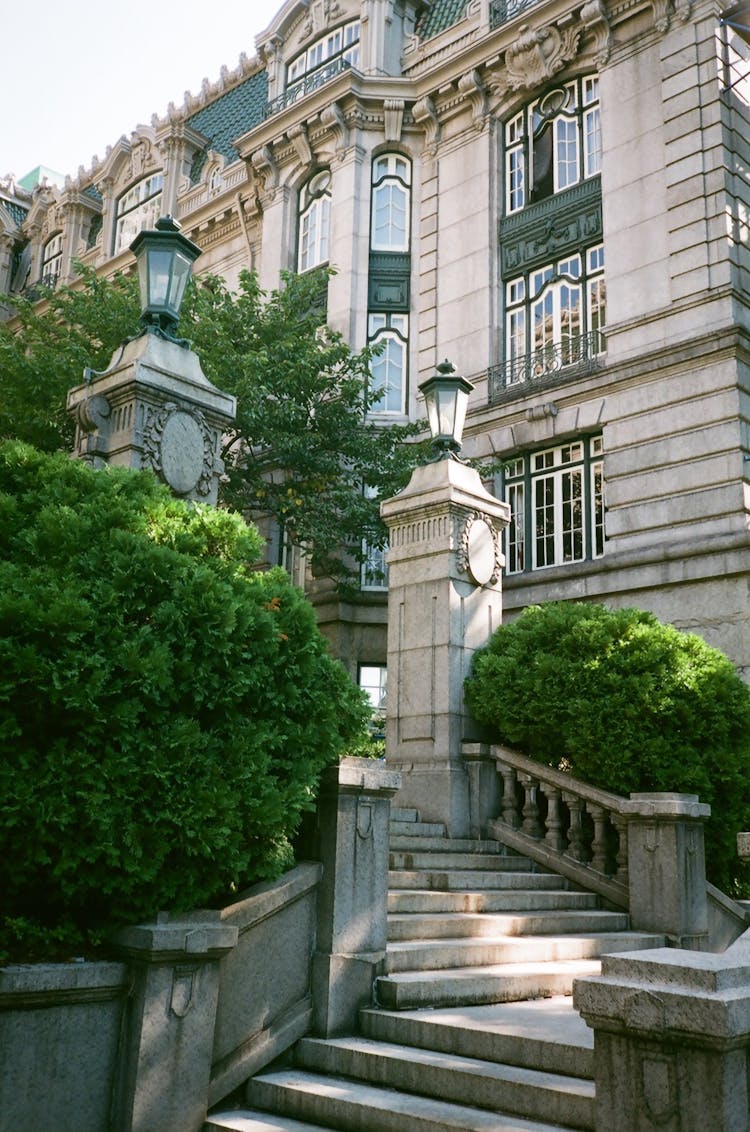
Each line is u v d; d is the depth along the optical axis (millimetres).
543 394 21594
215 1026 5559
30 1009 4828
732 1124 3596
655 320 19891
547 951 7641
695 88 20109
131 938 5168
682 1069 3725
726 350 18688
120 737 5180
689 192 19781
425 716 10992
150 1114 5070
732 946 4387
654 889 8938
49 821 4891
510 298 23578
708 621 18078
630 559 19234
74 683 5004
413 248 25734
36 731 5148
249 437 19891
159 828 5203
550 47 23078
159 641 5512
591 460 21125
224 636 5625
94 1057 5027
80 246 36312
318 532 19781
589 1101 4574
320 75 28031
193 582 5727
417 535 11539
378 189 26406
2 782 4895
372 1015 6074
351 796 6477
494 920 7922
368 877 6516
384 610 23812
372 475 20672
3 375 18422
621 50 21703
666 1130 3717
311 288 21141
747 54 20859
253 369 18750
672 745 9922
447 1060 5383
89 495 6199
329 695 6523
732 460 18328
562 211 22656
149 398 8078
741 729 10344
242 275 20406
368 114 26312
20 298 19641
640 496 19547
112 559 5633
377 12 26750
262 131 27953
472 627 11266
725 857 10094
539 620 10992
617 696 9898
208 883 5512
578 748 9969
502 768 10648
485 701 10711
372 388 24922
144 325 8555
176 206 31891
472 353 23469
